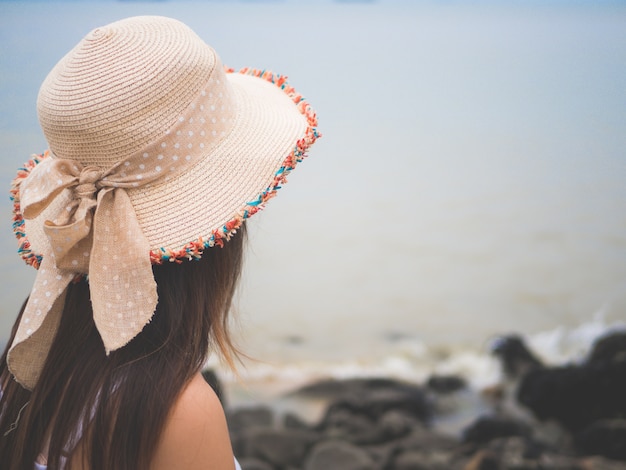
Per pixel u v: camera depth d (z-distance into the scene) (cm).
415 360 741
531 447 502
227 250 133
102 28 125
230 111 138
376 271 922
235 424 577
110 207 122
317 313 822
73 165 122
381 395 616
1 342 523
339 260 956
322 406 636
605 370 580
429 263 965
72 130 121
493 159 977
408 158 1190
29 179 129
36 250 140
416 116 1192
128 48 123
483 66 859
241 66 1156
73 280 128
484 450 489
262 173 135
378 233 1020
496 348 721
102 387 119
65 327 129
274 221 1074
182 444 117
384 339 780
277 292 866
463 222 1038
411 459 504
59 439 120
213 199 129
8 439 133
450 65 1115
